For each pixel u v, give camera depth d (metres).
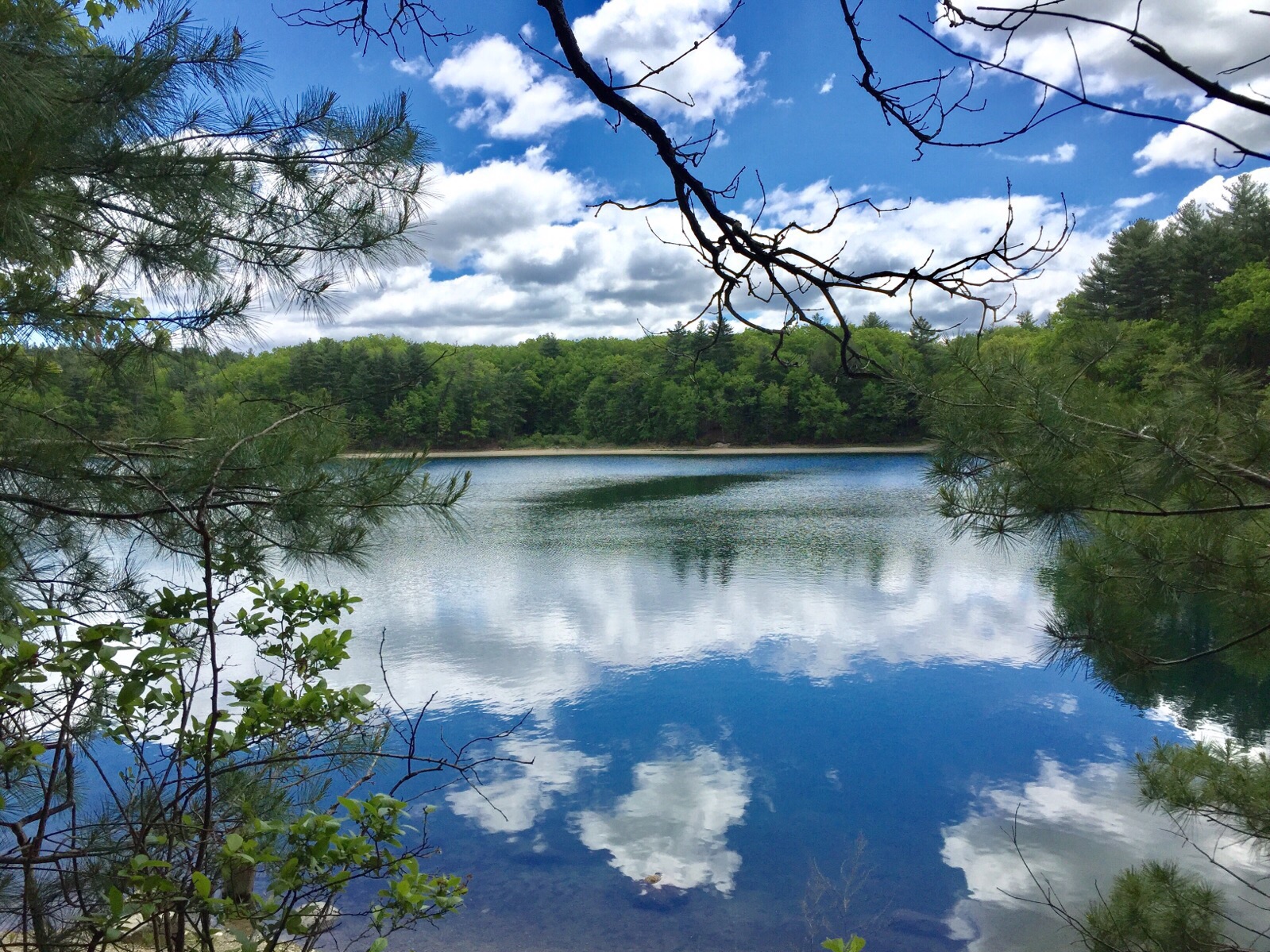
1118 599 3.79
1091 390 3.48
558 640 12.28
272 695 2.08
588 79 1.41
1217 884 5.51
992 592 15.38
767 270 1.43
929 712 9.12
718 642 12.11
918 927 5.19
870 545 21.16
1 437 2.37
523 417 80.62
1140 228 40.41
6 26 1.97
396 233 2.74
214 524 2.61
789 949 4.91
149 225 2.49
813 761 7.82
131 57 2.21
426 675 10.55
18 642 1.53
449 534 2.83
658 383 68.62
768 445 69.62
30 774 1.97
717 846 6.23
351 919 5.16
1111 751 8.02
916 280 1.32
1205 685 9.81
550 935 5.03
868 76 1.23
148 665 1.68
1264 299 25.69
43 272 2.21
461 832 6.43
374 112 2.62
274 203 2.60
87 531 2.69
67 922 1.88
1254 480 3.13
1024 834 6.40
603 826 6.54
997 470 3.61
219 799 2.11
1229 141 0.75
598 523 26.39
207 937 1.83
